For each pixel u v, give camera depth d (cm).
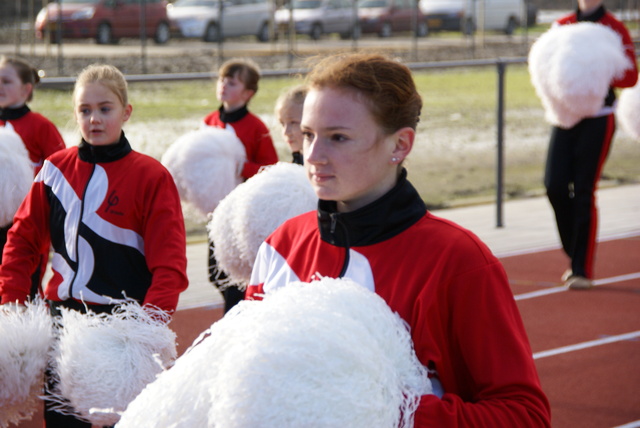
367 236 239
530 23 3788
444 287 229
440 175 1366
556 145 851
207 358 209
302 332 199
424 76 2317
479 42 3450
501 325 229
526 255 985
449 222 241
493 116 1756
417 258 232
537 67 823
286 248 264
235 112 705
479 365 230
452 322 232
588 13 856
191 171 631
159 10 2936
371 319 213
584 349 695
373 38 3438
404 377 216
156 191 455
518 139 1606
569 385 619
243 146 671
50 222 468
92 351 366
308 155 233
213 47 2950
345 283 221
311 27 3247
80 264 456
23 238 468
